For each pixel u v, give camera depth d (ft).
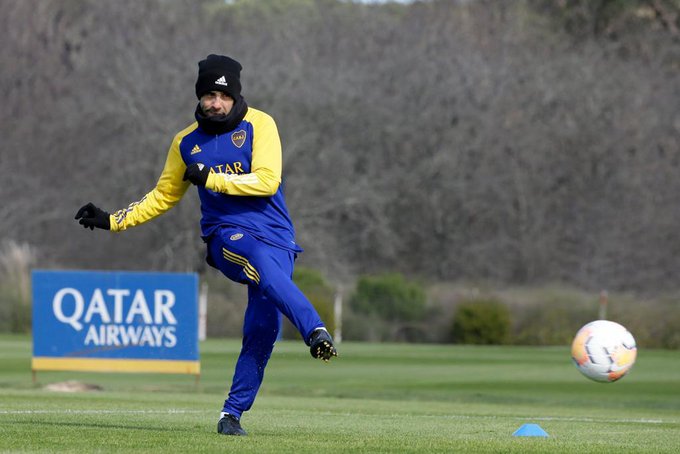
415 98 556.92
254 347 80.64
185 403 142.20
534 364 278.26
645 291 501.56
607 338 104.63
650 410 170.81
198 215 475.72
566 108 551.18
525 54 570.87
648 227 524.93
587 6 627.46
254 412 124.77
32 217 530.27
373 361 286.66
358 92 541.75
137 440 74.54
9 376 233.35
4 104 566.77
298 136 512.22
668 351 338.95
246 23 626.64
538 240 526.57
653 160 543.39
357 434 87.04
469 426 104.12
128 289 191.21
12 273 403.34
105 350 192.13
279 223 79.66
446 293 409.08
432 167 539.70
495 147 546.67
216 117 79.10
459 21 598.75
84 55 555.28
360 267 528.22
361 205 526.57
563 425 110.73
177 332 190.60
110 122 520.42
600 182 540.93
